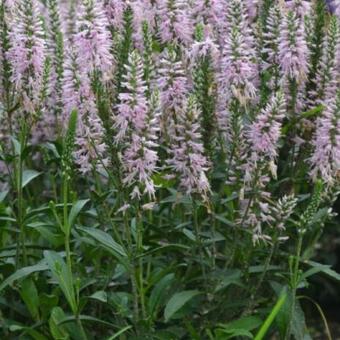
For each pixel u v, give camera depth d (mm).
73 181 1462
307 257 1461
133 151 1261
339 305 2227
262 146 1318
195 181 1309
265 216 1370
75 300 1319
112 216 1433
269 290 1504
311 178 1429
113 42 1347
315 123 1444
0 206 1396
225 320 1453
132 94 1241
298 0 1462
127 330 1363
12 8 1406
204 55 1349
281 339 1382
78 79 1309
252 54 1409
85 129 1312
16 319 1446
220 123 1399
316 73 1450
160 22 1414
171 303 1326
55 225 1366
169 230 1406
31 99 1377
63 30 1598
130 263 1314
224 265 1476
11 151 1556
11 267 1381
